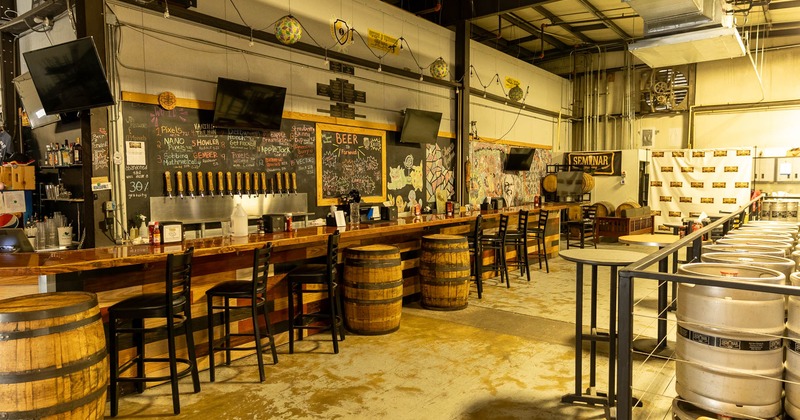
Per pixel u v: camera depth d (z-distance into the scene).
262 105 5.80
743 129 11.34
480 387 3.42
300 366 3.82
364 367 3.79
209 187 5.55
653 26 6.91
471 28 10.96
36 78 4.47
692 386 1.95
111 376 3.01
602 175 12.02
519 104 11.20
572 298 6.00
